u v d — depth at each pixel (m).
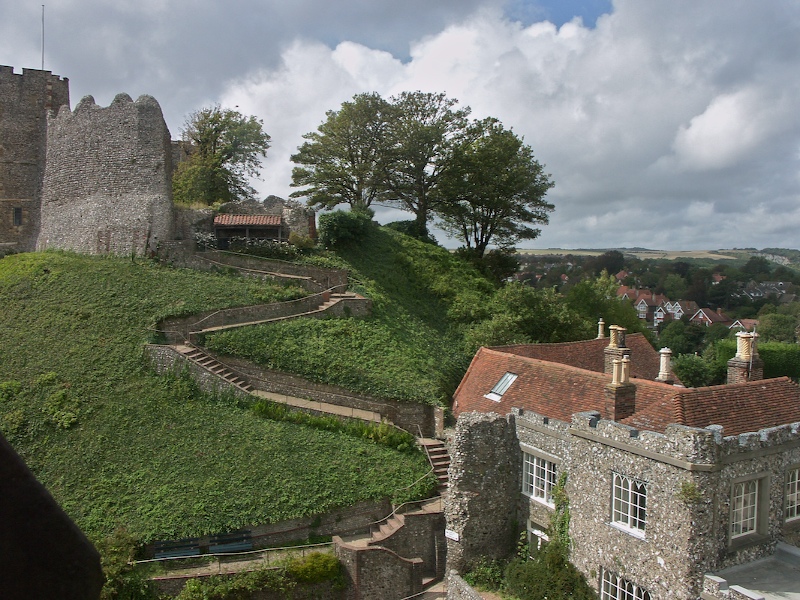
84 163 40.44
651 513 16.56
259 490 22.92
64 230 40.62
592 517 18.36
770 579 15.85
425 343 35.50
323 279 37.88
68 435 24.69
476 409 25.81
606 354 24.22
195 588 19.62
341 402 28.72
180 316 31.09
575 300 49.44
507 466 22.00
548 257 197.12
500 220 54.31
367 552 21.19
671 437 16.12
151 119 39.09
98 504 21.83
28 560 3.19
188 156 53.19
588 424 18.64
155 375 28.06
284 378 29.14
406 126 50.00
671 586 15.95
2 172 43.19
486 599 19.88
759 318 88.19
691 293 122.44
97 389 26.97
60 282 34.19
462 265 48.12
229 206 43.09
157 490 22.53
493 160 50.97
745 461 16.59
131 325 30.67
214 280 35.25
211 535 21.31
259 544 21.88
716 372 49.53
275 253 39.31
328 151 51.78
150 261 36.75
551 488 20.84
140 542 20.62
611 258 161.12
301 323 32.44
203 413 26.45
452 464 21.88
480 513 21.50
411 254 46.38
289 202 43.53
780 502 17.47
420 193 52.94
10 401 25.98
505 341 36.03
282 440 25.42
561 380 23.64
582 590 18.17
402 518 22.86
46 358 28.52
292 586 20.56
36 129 44.28
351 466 24.59
